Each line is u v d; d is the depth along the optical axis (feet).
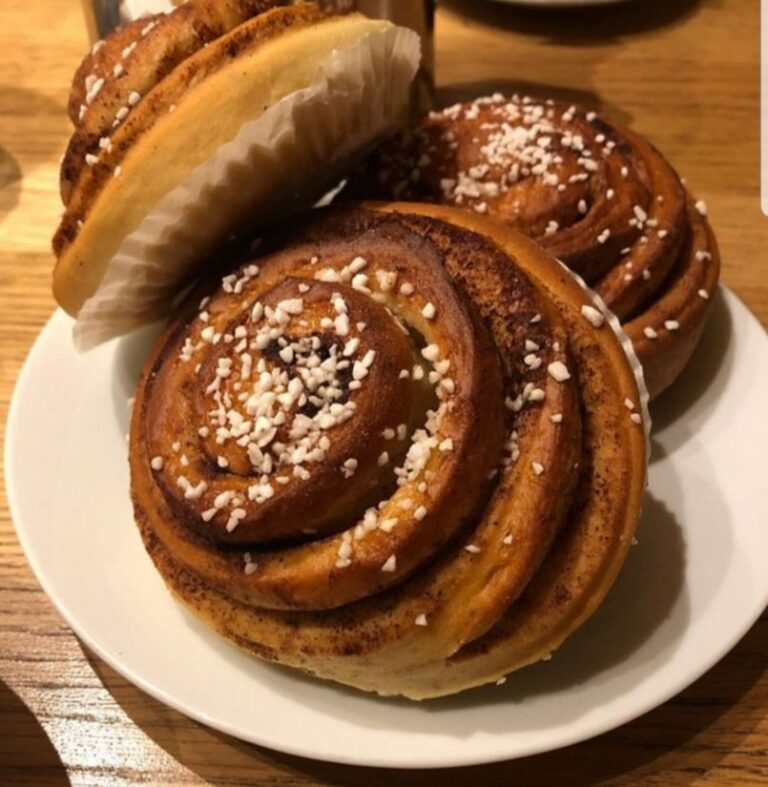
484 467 0.50
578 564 0.51
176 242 0.60
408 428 0.51
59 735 0.57
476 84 1.03
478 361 0.51
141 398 0.60
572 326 0.55
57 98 1.02
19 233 0.88
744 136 0.94
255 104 0.56
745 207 0.87
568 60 1.05
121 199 0.57
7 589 0.65
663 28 1.08
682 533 0.59
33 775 0.55
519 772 0.54
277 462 0.51
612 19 1.09
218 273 0.62
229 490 0.52
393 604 0.50
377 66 0.60
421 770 0.54
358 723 0.52
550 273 0.57
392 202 0.63
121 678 0.59
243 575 0.52
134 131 0.58
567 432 0.51
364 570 0.49
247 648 0.54
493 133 0.70
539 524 0.49
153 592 0.58
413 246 0.55
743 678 0.57
